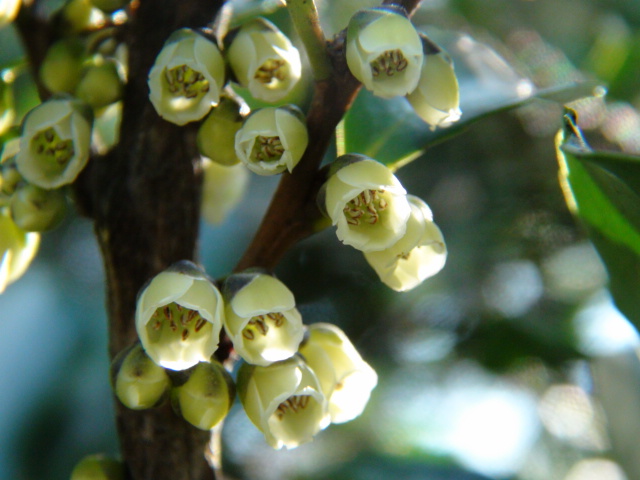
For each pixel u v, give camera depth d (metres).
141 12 0.10
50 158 0.10
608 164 0.09
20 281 0.18
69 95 0.10
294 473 0.20
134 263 0.10
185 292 0.09
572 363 0.21
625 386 0.17
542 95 0.11
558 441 0.22
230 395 0.09
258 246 0.09
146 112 0.10
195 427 0.09
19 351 0.17
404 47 0.09
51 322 0.17
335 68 0.09
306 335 0.10
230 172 0.12
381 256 0.09
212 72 0.09
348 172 0.09
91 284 0.18
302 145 0.09
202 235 0.18
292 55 0.10
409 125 0.11
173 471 0.09
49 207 0.10
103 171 0.10
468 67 0.12
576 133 0.10
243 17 0.12
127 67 0.10
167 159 0.10
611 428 0.17
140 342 0.09
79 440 0.16
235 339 0.09
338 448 0.20
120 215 0.10
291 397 0.09
